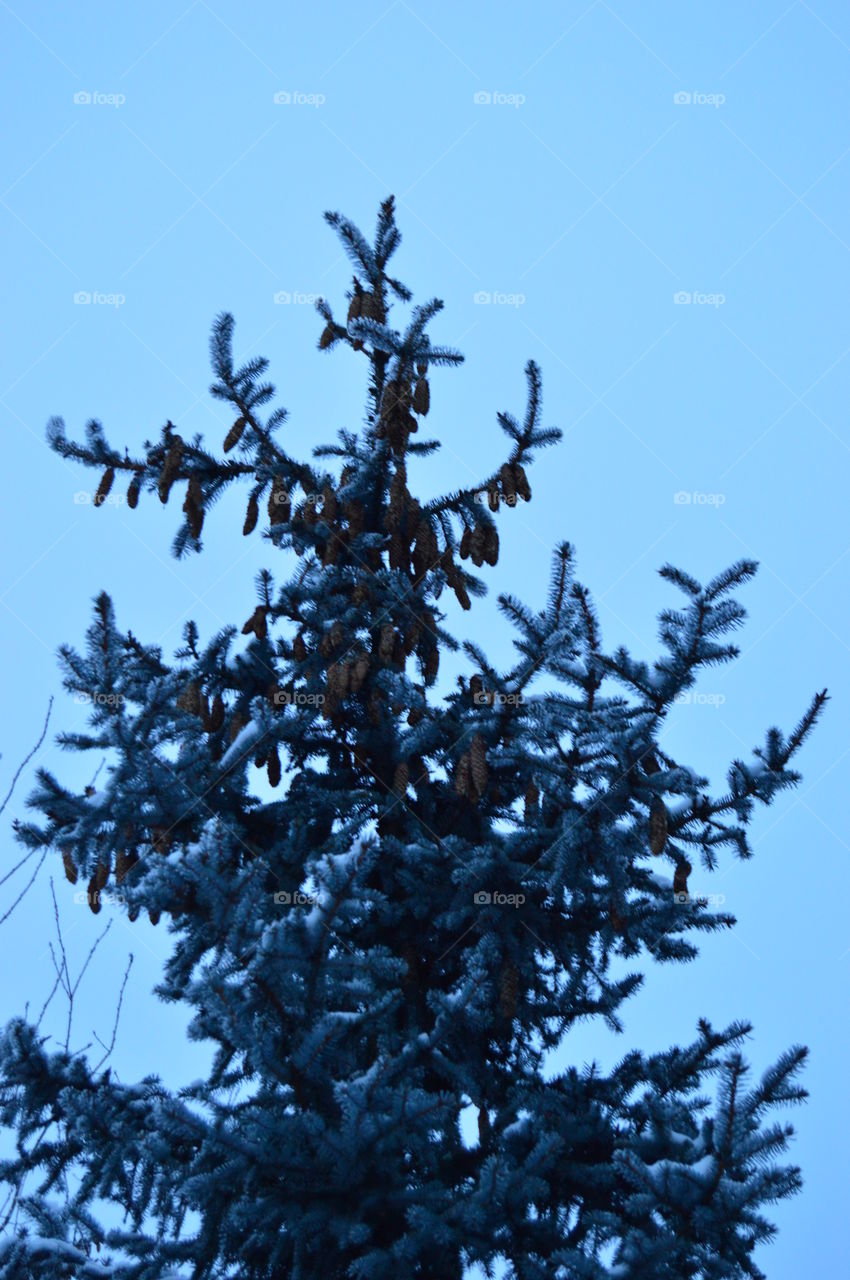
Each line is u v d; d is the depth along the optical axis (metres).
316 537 10.98
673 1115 9.04
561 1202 9.19
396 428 11.06
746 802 9.02
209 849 8.04
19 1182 9.38
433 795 10.80
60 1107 9.12
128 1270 8.50
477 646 8.96
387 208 11.62
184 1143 8.96
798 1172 8.02
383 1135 8.00
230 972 8.34
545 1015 10.13
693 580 8.38
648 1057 9.88
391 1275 8.00
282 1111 8.38
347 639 10.62
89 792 9.23
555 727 8.69
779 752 9.05
